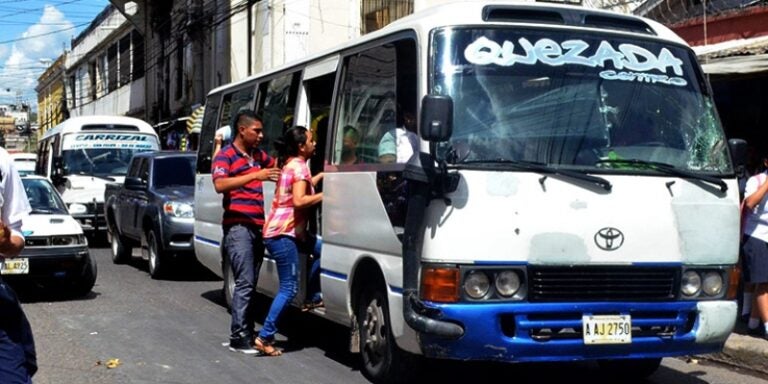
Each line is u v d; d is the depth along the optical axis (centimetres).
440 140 572
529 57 639
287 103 909
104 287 1280
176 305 1113
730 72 940
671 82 673
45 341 880
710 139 669
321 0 2341
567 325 597
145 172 1475
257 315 1050
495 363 805
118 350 839
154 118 3669
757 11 1135
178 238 1331
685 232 629
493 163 596
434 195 591
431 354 602
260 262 839
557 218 596
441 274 584
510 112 619
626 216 611
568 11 673
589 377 763
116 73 4544
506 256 586
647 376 748
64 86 5709
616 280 608
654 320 620
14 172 430
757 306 848
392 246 652
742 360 786
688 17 1339
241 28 2589
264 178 791
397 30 679
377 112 702
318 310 821
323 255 784
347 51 774
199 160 1154
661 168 634
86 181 1966
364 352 717
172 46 3453
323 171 813
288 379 724
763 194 802
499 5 655
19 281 1103
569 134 625
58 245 1113
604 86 648
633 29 693
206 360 795
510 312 585
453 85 618
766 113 1115
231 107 1084
